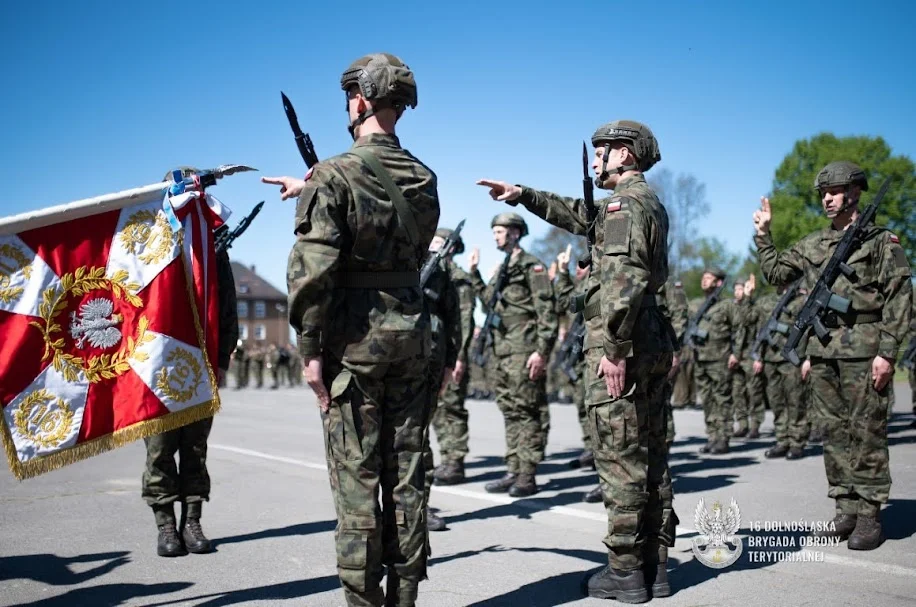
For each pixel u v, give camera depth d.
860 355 4.65
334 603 3.76
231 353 4.59
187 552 4.71
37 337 3.30
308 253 2.86
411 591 3.08
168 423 3.55
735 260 49.59
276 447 9.88
